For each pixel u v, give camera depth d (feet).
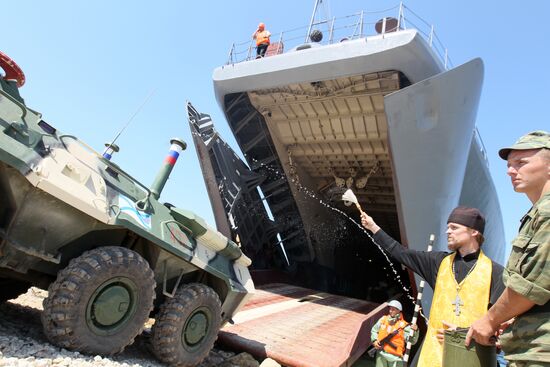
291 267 50.01
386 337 15.80
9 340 9.83
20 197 9.87
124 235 12.74
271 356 16.25
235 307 16.55
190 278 15.46
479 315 6.26
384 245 8.24
